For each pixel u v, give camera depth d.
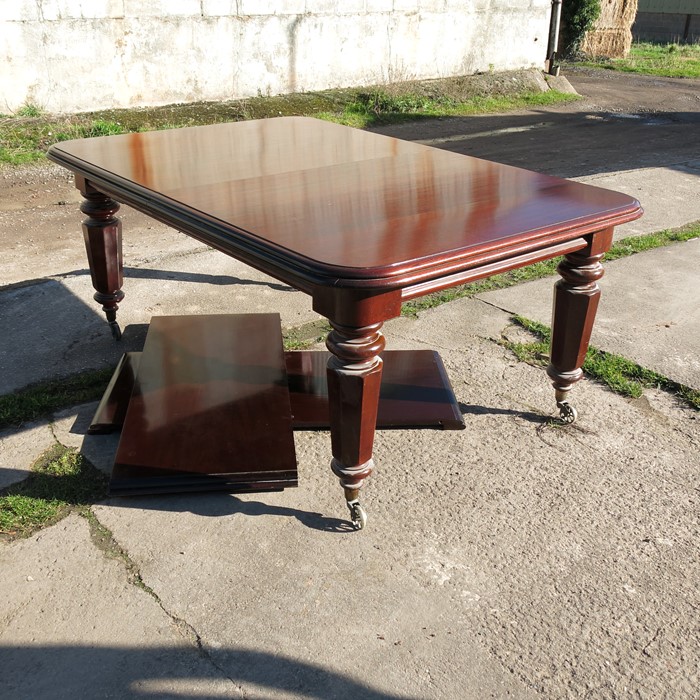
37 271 4.24
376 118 9.34
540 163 7.18
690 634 1.87
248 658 1.78
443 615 1.91
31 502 2.28
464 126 9.21
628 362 3.16
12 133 7.20
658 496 2.38
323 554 2.11
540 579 2.03
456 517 2.27
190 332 3.27
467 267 1.89
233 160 2.82
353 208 2.20
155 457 2.43
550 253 2.26
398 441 2.63
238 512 2.27
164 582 2.00
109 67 8.16
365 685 1.71
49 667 1.75
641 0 22.23
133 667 1.75
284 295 3.85
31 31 7.50
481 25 11.09
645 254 4.43
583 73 14.23
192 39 8.63
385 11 10.05
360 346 1.93
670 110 10.78
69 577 2.01
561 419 2.75
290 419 2.65
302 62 9.60
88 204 3.06
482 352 3.29
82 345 3.27
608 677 1.74
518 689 1.71
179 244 4.66
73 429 2.66
